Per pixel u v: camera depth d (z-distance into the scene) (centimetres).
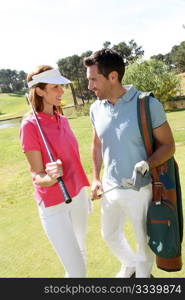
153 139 250
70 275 254
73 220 266
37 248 373
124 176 255
